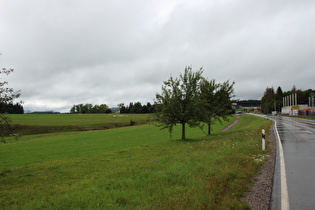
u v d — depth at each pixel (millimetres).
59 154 20266
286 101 123375
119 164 11039
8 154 21906
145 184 6590
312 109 85188
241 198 5320
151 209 4645
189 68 22969
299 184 6297
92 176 8672
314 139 17406
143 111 184250
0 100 10078
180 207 4609
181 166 8547
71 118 99000
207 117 23375
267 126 31891
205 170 7711
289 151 11922
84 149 23000
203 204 4758
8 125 10477
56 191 6820
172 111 22281
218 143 16734
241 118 85438
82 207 5105
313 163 8984
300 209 4676
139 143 27000
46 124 68625
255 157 10188
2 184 8750
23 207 5457
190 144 18781
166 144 20094
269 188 5977
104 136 38188
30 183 8648
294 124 38250
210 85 28125
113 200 5336
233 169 7773
